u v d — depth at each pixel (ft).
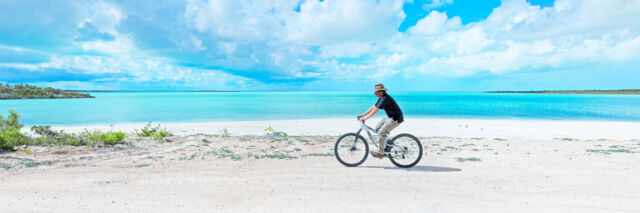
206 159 21.74
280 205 11.16
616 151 25.48
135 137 35.73
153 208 10.82
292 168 18.43
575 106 176.65
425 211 10.45
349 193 12.73
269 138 38.91
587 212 10.21
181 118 93.20
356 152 19.67
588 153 24.34
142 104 200.13
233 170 17.72
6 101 257.14
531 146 30.14
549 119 88.33
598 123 71.46
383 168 18.53
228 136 41.09
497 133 51.78
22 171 17.28
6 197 12.03
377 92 18.78
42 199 11.80
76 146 27.91
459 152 25.68
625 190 12.88
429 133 52.03
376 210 10.55
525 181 14.87
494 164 19.67
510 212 10.34
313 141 35.68
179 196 12.33
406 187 13.75
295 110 136.67
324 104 204.44
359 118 19.54
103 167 18.53
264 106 179.11
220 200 11.80
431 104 206.28
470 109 145.59
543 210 10.50
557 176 15.83
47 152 24.47
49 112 119.85
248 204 11.30
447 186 13.97
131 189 13.41
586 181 14.62
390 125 18.52
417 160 19.03
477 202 11.51
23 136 28.68
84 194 12.57
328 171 17.49
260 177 15.75
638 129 57.98
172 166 18.98
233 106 174.70
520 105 190.39
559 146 30.01
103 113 115.65
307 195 12.43
